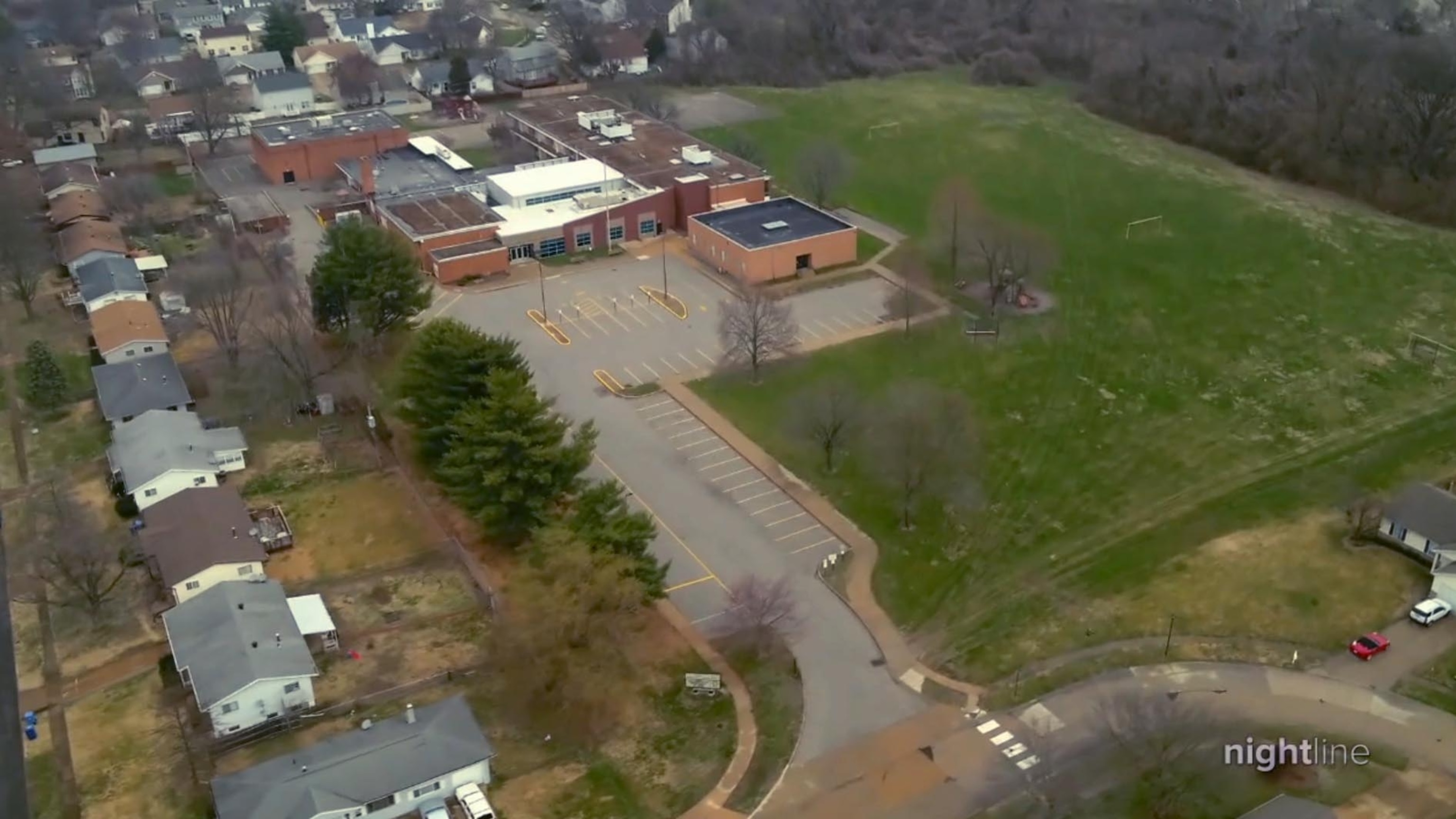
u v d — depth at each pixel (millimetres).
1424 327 111188
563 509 79688
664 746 65500
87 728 66875
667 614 75562
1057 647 72312
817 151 154625
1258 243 130875
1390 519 79500
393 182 148750
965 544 82000
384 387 101688
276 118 182375
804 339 111375
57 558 76875
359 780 59250
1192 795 60625
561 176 146250
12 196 134000
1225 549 80312
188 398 98000
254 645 67625
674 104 189250
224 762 64188
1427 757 63281
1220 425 95688
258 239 134000
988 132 173250
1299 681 68875
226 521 79812
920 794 61938
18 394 102875
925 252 128750
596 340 112812
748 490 88688
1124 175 153875
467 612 76375
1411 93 150625
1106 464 90750
